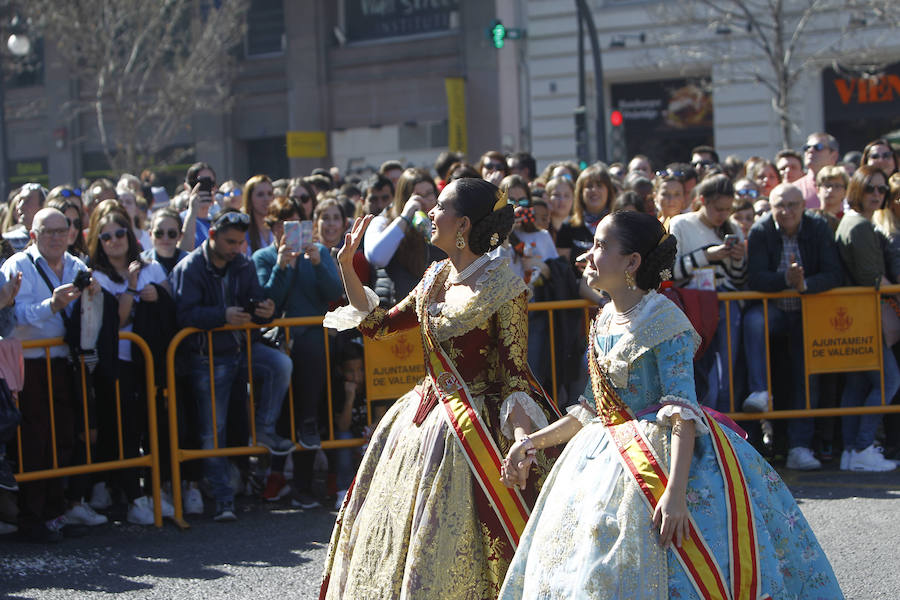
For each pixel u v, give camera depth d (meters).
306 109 25.05
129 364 5.95
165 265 6.82
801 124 19.12
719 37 19.14
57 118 27.08
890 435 6.96
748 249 6.76
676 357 3.21
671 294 6.18
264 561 5.24
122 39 23.08
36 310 5.54
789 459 6.83
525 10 21.67
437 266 3.90
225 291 6.05
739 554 3.11
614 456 3.21
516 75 22.48
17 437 5.60
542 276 6.64
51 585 4.90
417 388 3.93
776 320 6.73
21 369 5.29
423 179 6.39
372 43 24.58
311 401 6.21
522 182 6.88
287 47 25.19
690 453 3.11
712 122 20.27
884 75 18.73
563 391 6.69
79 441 5.84
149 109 23.70
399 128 24.27
